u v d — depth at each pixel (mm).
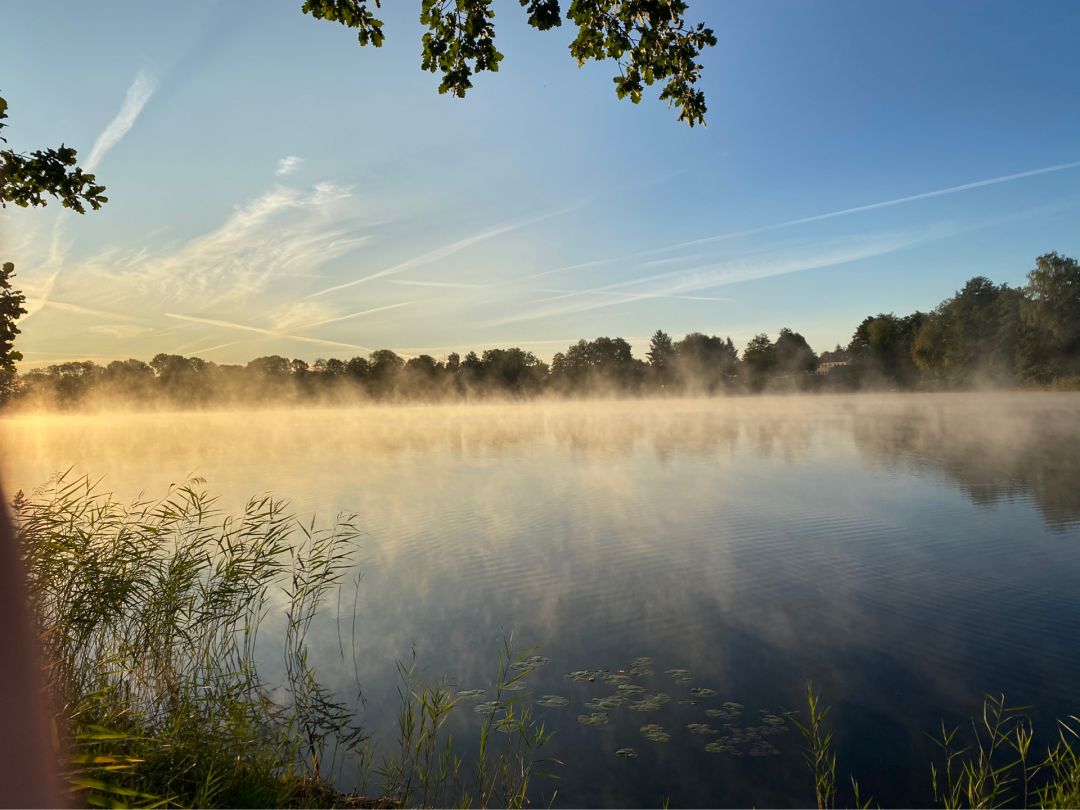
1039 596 10367
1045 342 70062
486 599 10961
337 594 11344
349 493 22062
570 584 11695
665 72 6480
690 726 6816
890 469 24828
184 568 7434
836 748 6398
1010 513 16500
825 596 10703
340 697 7484
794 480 22891
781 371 113938
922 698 7336
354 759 6168
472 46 6309
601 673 8109
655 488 21875
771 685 7719
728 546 14055
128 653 6426
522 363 137750
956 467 24781
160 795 4395
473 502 19984
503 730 6770
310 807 4980
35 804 2809
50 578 5797
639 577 12008
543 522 16922
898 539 14211
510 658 8539
